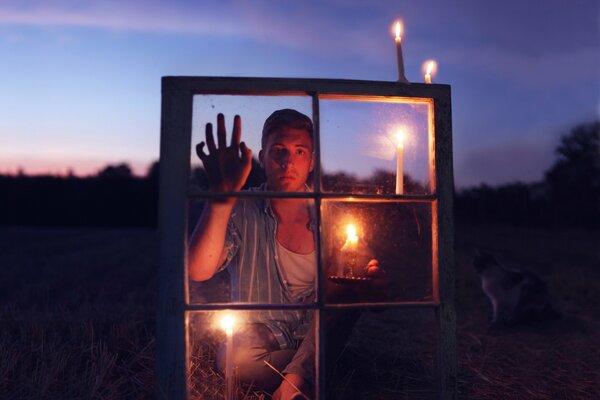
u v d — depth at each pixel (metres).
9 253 11.04
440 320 2.52
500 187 27.08
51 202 29.19
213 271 2.69
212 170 2.44
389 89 2.55
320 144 2.49
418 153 2.67
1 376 2.79
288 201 2.85
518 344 4.31
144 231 22.03
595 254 12.78
